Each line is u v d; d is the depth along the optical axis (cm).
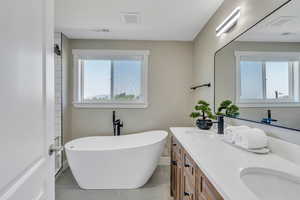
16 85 71
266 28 143
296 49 116
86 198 237
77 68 353
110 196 241
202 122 226
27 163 80
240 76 180
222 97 220
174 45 362
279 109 131
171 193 237
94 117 357
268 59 142
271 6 138
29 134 82
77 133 355
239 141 143
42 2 95
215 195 92
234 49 191
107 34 327
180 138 180
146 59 359
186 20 267
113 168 254
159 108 362
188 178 149
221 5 222
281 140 128
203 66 296
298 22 116
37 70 89
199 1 216
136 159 255
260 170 105
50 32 105
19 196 74
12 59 68
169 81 363
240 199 71
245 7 170
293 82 120
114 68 363
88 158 249
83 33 321
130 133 360
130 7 230
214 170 99
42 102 95
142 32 317
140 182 263
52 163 110
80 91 362
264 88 147
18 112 73
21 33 74
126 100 363
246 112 172
